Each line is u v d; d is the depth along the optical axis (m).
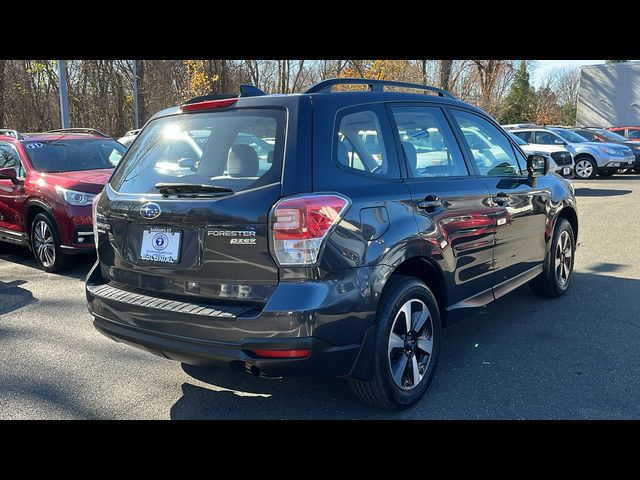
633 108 35.66
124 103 36.28
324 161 3.16
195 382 4.05
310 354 2.94
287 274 2.95
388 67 27.75
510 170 4.88
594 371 4.05
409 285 3.48
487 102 33.62
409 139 3.81
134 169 3.73
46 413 3.62
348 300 3.04
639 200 13.02
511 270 4.76
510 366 4.18
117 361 4.44
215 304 3.11
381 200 3.33
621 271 6.75
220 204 3.07
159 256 3.33
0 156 8.20
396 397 3.45
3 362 4.42
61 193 6.91
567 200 5.68
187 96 31.44
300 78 41.56
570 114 51.31
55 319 5.45
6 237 7.93
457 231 3.92
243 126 3.35
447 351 4.50
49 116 32.84
